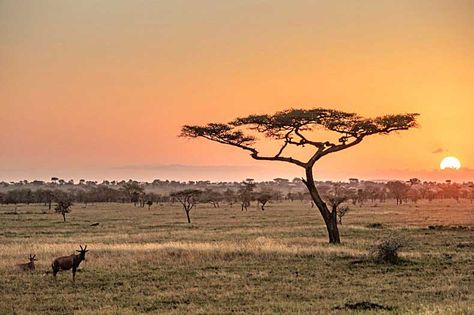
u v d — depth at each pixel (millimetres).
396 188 177750
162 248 35031
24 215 101750
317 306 19562
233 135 44094
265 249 34031
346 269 27812
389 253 29891
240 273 26656
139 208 139625
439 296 21406
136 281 24688
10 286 23469
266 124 42875
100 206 155875
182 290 22766
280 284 23953
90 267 27922
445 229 53875
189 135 44562
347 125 42500
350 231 53406
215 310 19109
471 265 28906
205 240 45656
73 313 18859
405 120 42188
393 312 18250
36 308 19656
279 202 183625
